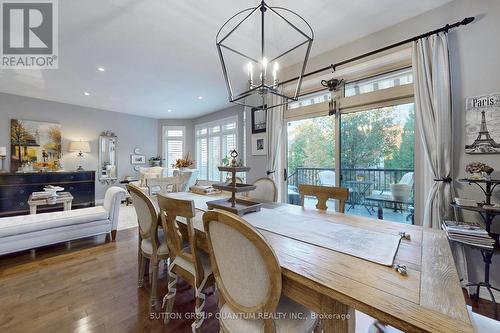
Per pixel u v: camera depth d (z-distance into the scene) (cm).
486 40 196
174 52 309
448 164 207
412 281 82
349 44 289
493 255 192
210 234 106
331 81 300
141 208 189
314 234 131
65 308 176
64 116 557
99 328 156
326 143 326
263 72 153
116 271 236
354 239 123
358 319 168
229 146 632
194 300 190
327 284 80
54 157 539
